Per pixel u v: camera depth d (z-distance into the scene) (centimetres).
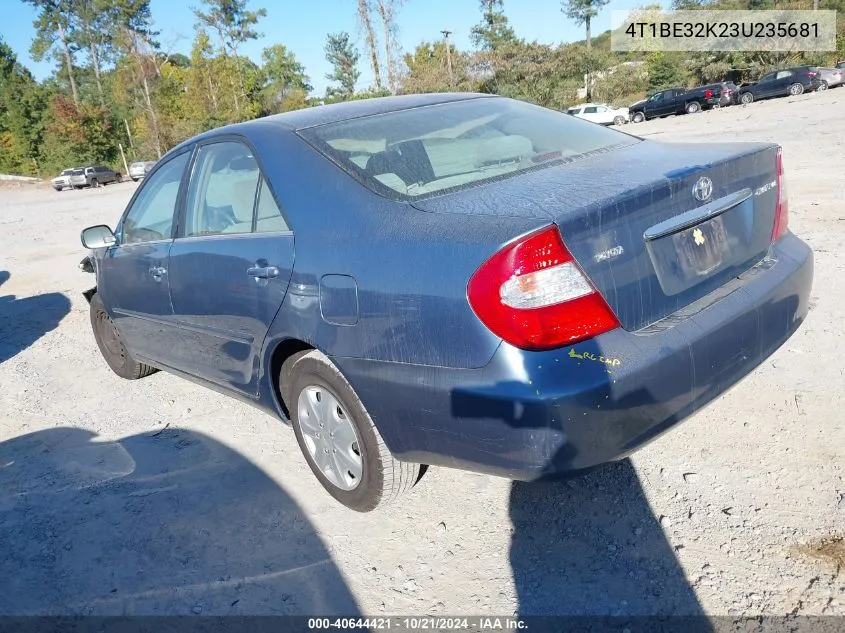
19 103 5441
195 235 349
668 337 224
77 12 6588
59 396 470
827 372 352
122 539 295
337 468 290
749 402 335
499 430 212
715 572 234
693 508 266
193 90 5203
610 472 296
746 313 249
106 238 416
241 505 311
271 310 288
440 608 236
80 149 5266
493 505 287
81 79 6938
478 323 211
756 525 252
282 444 364
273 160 299
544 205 222
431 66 4400
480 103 350
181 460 359
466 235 218
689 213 242
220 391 367
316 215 271
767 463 287
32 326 667
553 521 271
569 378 205
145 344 421
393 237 238
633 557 246
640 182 233
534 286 205
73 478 352
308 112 331
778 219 289
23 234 1522
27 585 271
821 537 242
